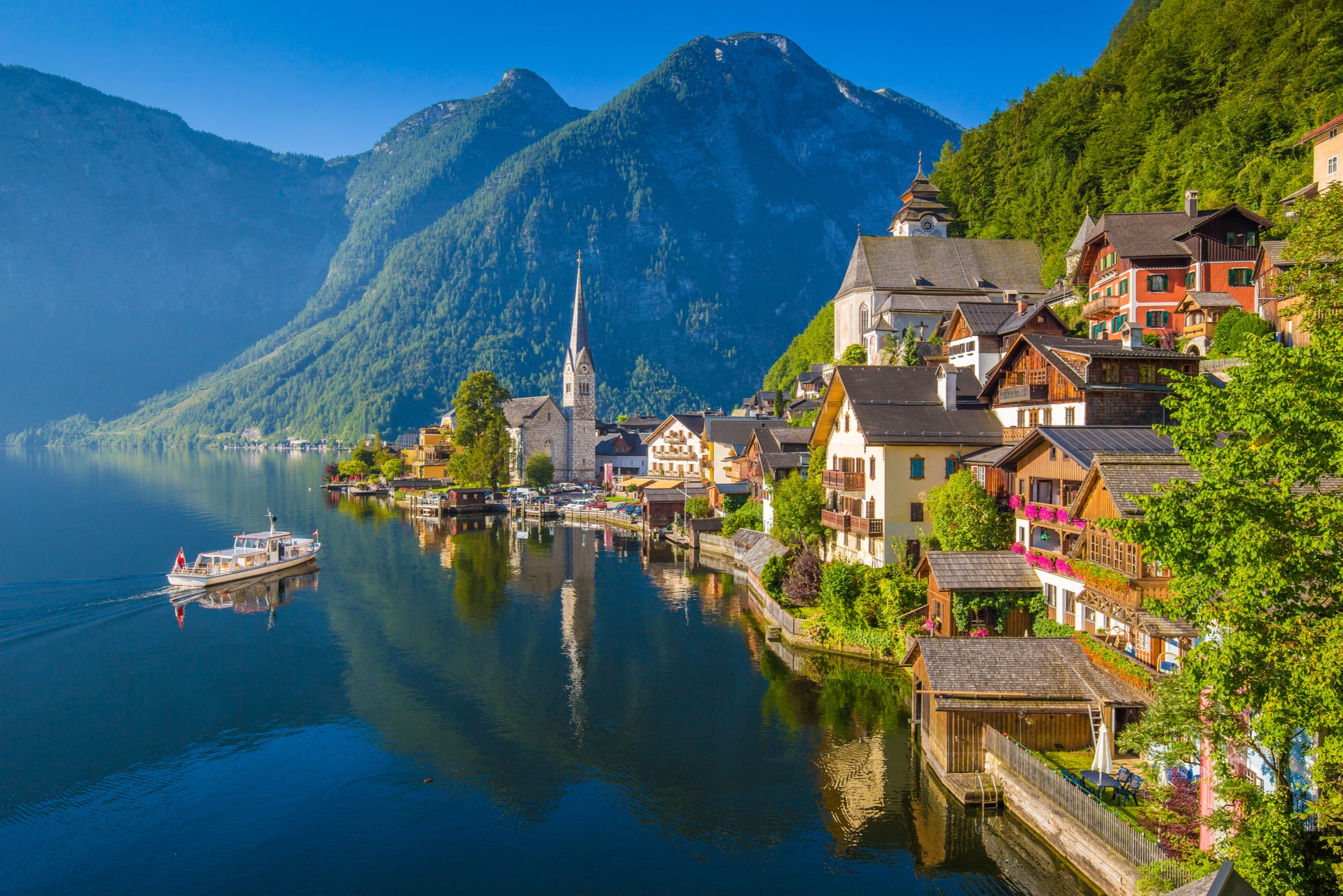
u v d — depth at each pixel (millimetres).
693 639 54812
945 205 148875
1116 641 31438
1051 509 38562
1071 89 134625
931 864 28094
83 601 65375
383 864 28828
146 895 27188
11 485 175375
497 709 42844
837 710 41375
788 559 61719
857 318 117062
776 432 83562
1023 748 29766
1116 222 73500
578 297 172250
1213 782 20766
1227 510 16781
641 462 173250
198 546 91500
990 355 61844
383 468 181375
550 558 87188
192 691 45781
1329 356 17094
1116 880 23297
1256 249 65250
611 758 36844
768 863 28469
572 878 27906
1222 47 104625
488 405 144875
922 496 51719
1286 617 16078
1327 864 15625
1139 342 47125
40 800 33531
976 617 39719
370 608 64625
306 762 36875
